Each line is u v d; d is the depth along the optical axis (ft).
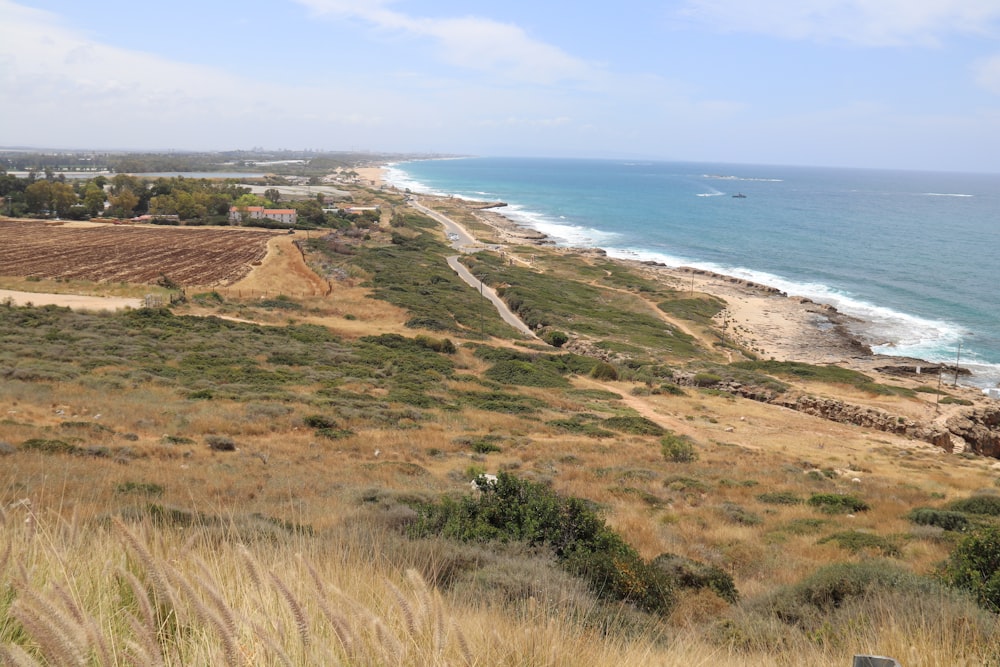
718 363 186.09
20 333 133.90
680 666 12.26
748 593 33.86
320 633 7.72
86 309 166.09
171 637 7.59
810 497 68.13
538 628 9.85
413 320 196.65
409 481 61.21
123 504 31.32
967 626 15.42
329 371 132.77
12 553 9.09
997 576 26.16
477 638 9.04
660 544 44.50
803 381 173.06
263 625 7.54
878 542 46.85
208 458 65.00
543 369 165.78
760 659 16.24
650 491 67.97
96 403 83.25
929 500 73.36
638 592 28.27
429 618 7.80
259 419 86.84
